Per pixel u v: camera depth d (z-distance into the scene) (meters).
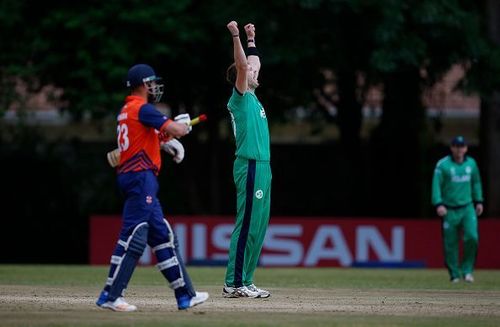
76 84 94.19
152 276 60.69
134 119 32.12
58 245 108.56
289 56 90.94
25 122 108.38
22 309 34.62
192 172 105.94
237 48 37.94
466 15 92.75
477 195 64.06
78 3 93.06
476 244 63.25
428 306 37.88
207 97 102.12
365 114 121.75
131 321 30.67
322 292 45.25
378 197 107.19
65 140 109.50
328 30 92.75
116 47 90.44
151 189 32.22
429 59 95.62
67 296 40.75
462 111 124.44
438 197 63.66
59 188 108.81
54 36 93.81
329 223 88.62
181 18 91.94
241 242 38.91
